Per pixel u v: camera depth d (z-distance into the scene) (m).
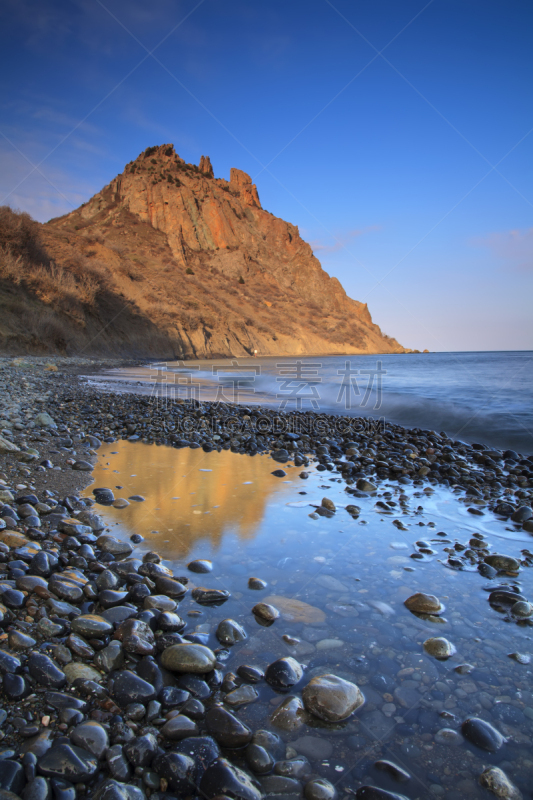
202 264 97.00
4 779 1.18
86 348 34.94
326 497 4.20
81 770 1.25
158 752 1.35
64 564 2.57
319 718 1.54
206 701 1.62
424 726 1.52
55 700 1.51
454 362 36.25
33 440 5.75
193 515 3.61
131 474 4.79
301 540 3.15
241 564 2.76
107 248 61.34
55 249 43.62
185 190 105.94
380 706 1.61
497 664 1.84
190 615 2.18
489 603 2.35
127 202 101.56
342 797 1.24
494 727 1.51
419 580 2.60
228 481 4.69
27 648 1.79
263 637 2.02
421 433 7.76
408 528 3.43
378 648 1.95
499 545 3.15
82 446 5.96
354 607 2.28
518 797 1.26
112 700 1.56
